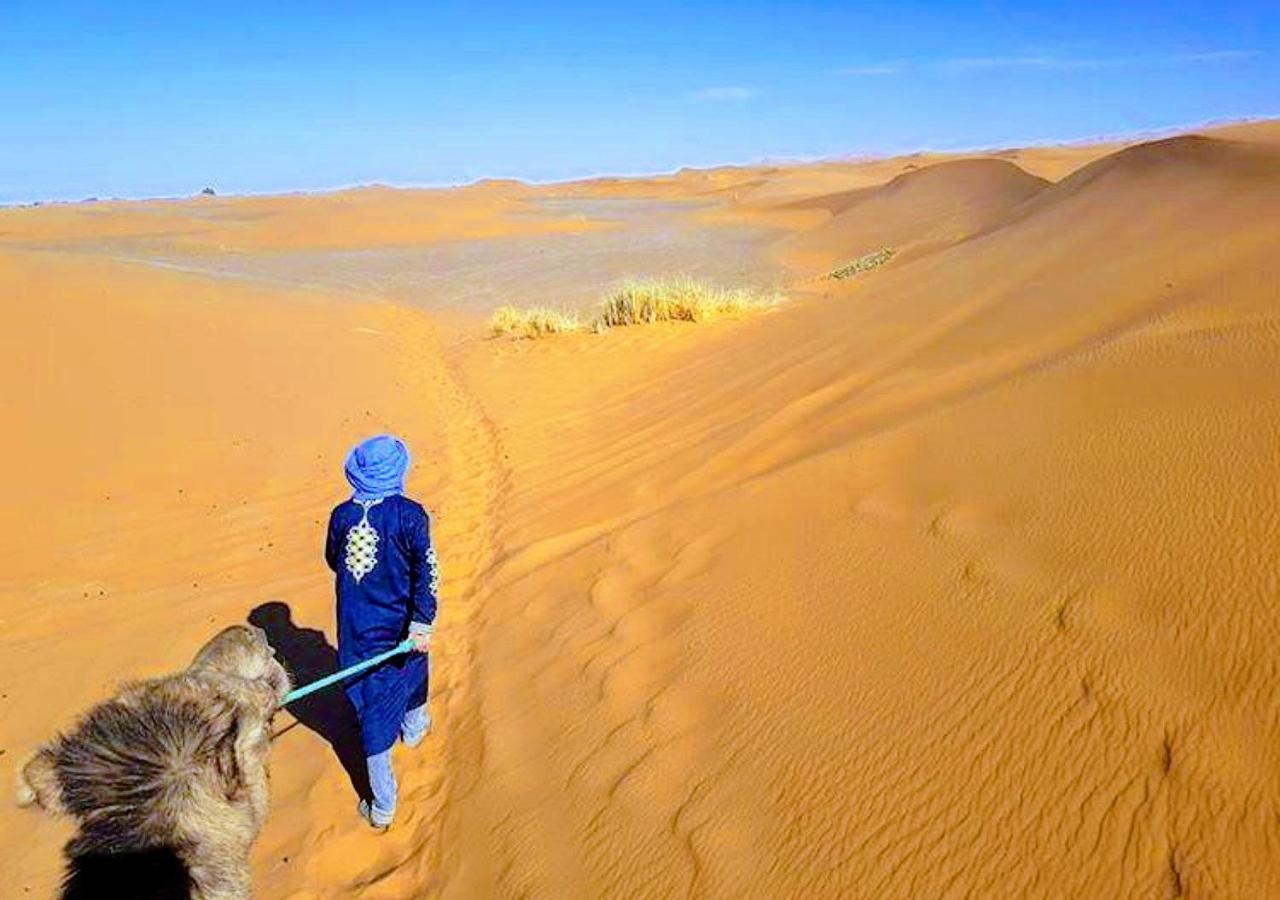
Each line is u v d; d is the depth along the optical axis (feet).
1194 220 31.07
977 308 29.09
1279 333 14.67
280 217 195.31
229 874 9.19
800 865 9.76
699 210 229.04
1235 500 10.93
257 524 26.96
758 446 23.67
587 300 78.79
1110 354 17.16
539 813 12.48
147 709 9.21
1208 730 8.48
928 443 17.01
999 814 9.05
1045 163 213.87
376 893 12.39
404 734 15.05
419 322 69.00
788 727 11.70
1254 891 7.13
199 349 50.14
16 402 37.04
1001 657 10.74
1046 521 12.66
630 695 14.06
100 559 24.61
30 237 183.11
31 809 9.00
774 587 14.94
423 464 31.81
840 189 250.57
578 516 23.80
